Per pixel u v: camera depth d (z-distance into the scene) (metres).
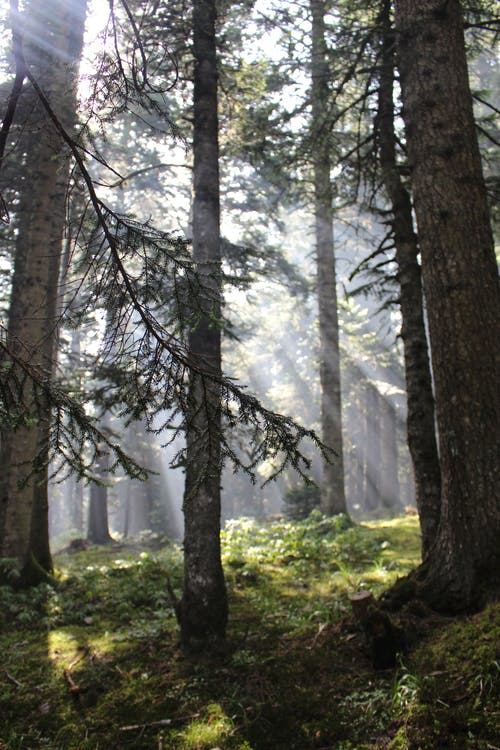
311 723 4.15
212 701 4.75
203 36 6.89
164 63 6.91
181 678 5.23
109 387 7.95
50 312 8.70
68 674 5.57
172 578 9.06
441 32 5.90
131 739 4.39
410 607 5.14
